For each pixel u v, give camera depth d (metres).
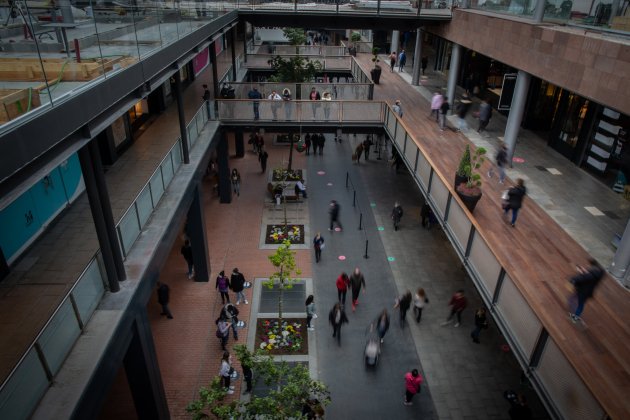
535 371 7.29
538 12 13.55
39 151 4.71
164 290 12.66
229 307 11.93
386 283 14.78
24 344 6.79
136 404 8.73
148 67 8.56
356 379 11.24
